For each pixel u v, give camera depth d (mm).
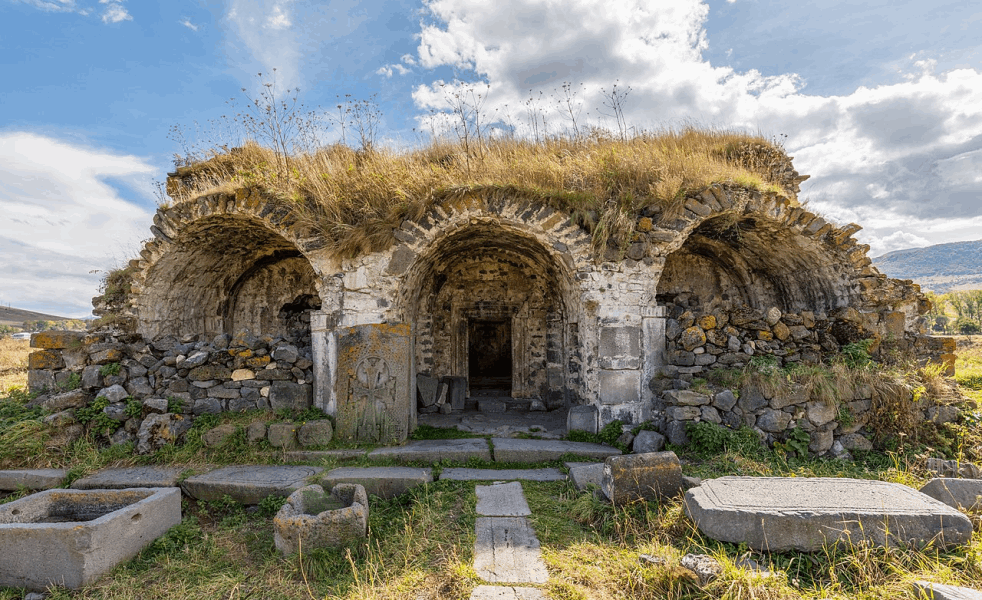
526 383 9820
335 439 6047
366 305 6445
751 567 3207
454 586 3246
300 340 6805
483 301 9898
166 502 4301
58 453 5453
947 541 3375
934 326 36594
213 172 9453
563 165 7637
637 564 3395
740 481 4016
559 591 3150
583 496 4516
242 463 5547
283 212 6758
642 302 6590
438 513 4445
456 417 8172
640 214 6801
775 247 8008
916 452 5492
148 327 7914
